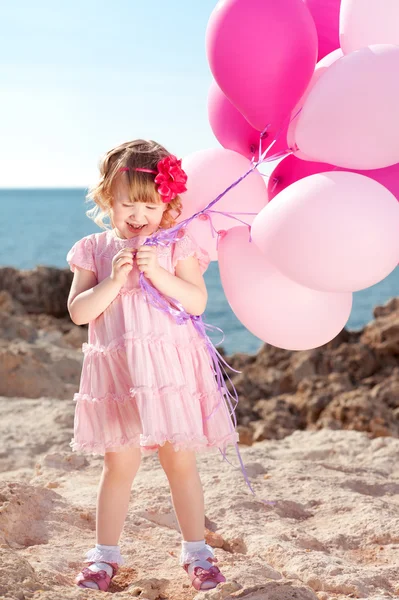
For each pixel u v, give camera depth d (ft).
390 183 10.36
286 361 39.01
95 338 9.88
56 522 11.60
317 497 13.93
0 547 10.39
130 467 9.88
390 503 13.82
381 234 9.20
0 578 8.43
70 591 8.83
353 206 9.22
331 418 31.99
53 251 201.77
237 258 10.61
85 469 16.05
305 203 9.34
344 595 9.71
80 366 32.53
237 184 11.00
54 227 316.19
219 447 9.71
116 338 9.59
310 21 10.70
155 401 9.17
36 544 10.96
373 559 11.50
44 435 21.07
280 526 12.35
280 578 10.07
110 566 9.62
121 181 9.57
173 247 10.16
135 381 9.22
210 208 10.92
